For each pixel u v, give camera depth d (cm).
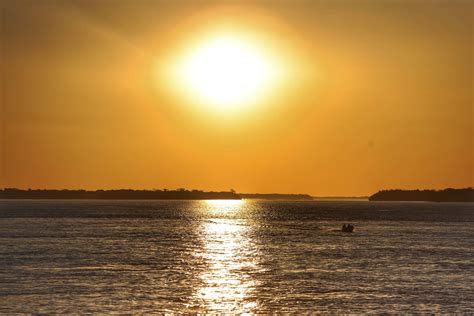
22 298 15562
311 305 15012
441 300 15650
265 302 15275
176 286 17212
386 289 16988
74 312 14212
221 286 17250
